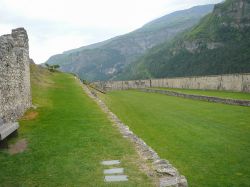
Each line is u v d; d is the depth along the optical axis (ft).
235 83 157.69
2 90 51.24
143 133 77.36
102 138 50.96
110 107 120.37
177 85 227.40
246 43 463.83
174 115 103.19
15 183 34.53
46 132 54.65
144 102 147.33
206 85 186.29
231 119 89.71
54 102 88.89
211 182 45.42
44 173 37.09
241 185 44.34
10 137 51.29
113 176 35.76
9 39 57.57
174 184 33.45
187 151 60.75
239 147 62.23
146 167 38.09
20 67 65.31
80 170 37.76
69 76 200.34
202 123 87.35
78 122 62.44
